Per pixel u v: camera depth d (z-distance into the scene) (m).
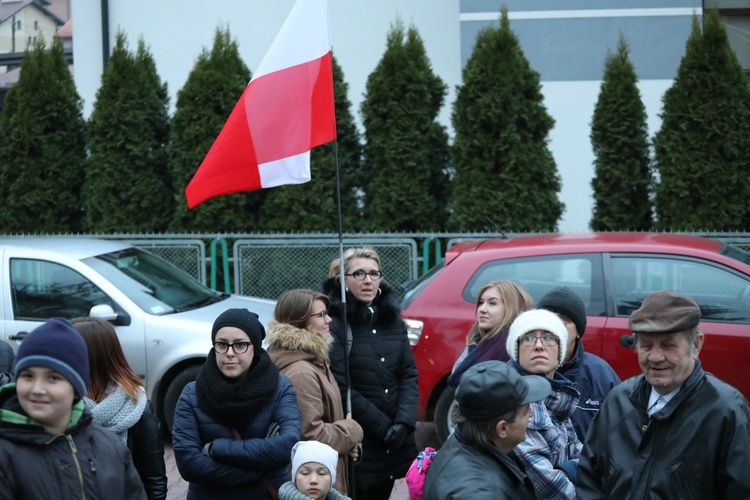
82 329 5.37
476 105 13.70
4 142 15.17
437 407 9.38
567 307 5.68
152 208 14.86
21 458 3.94
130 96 14.66
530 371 5.03
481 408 3.92
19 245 10.57
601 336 9.07
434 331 9.39
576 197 16.27
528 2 16.05
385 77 14.16
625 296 9.20
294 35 6.86
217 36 14.66
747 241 12.37
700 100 13.29
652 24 15.92
